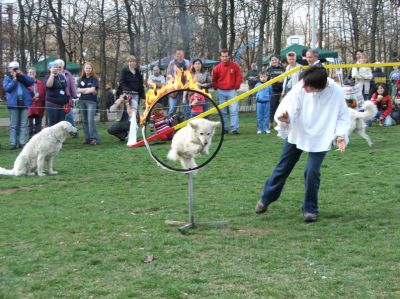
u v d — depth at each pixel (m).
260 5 25.61
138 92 13.17
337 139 5.59
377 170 8.39
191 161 7.88
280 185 5.97
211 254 4.77
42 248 5.01
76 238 5.31
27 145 9.05
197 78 13.06
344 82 16.09
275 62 13.98
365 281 4.06
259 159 9.79
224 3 23.41
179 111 10.77
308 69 5.49
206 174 8.52
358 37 31.78
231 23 24.27
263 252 4.79
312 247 4.88
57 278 4.22
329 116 5.59
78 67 26.11
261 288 3.97
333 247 4.88
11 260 4.67
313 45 21.19
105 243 5.12
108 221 5.92
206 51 29.98
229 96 13.32
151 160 10.16
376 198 6.67
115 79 31.69
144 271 4.37
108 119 20.55
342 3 29.88
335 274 4.21
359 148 10.87
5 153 11.93
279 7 22.75
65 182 8.40
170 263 4.55
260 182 7.83
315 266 4.41
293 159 5.87
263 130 13.91
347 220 5.79
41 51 33.28
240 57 32.38
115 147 12.29
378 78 15.64
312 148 5.63
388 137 12.53
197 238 5.26
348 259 4.53
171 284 4.06
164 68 24.27
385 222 5.64
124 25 27.08
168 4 25.23
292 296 3.82
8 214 6.32
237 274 4.26
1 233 5.52
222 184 7.79
